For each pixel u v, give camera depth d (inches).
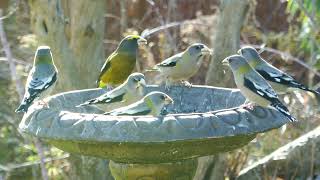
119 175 338.6
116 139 283.1
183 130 283.3
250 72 354.9
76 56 513.0
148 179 334.3
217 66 495.8
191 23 665.0
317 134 517.0
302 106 578.6
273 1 783.7
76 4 506.3
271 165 513.7
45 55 383.6
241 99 356.8
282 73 401.1
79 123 290.7
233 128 291.0
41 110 311.1
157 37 746.2
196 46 420.2
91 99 354.9
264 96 344.2
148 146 290.5
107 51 786.8
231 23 489.7
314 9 497.7
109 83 455.8
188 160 339.3
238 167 533.6
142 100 315.3
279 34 712.4
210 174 505.4
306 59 702.5
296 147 513.0
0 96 685.3
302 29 606.2
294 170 510.6
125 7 775.1
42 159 515.5
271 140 574.9
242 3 488.1
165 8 794.2
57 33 506.0
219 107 362.3
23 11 783.1
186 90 373.4
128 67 446.9
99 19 513.0
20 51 712.4
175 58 423.2
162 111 334.3
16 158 625.9
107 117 290.5
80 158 511.2
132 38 445.1
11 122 658.8
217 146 300.0
